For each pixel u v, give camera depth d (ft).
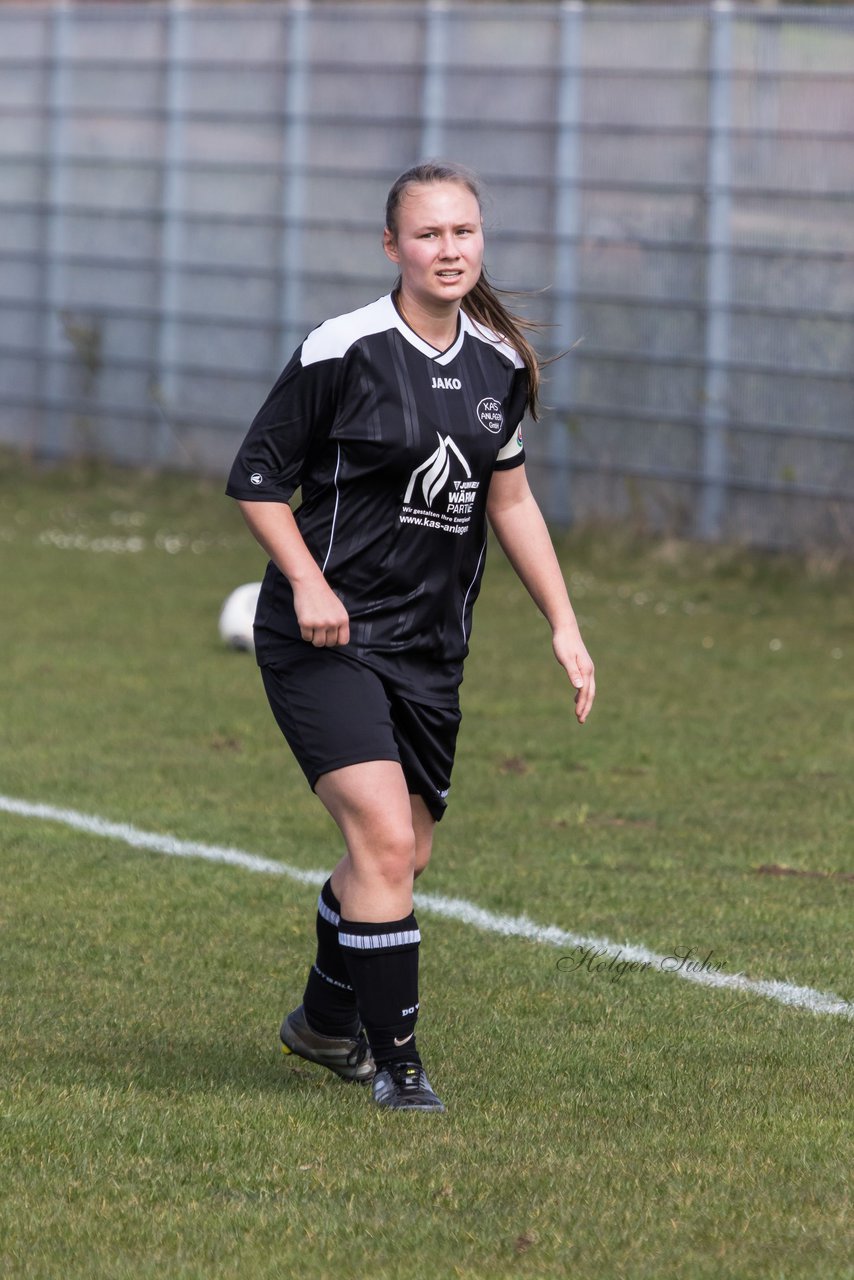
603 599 152.05
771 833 82.12
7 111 213.46
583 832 82.38
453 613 48.52
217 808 86.12
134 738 100.78
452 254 45.83
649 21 164.04
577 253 170.60
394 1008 47.11
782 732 104.88
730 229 161.07
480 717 108.58
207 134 198.39
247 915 68.74
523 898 71.20
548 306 172.76
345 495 46.75
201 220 199.93
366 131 186.70
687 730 105.19
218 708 109.09
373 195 187.32
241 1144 43.75
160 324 204.54
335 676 46.85
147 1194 40.47
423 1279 35.63
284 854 78.07
